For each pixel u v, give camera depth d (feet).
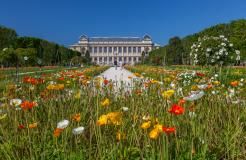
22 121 19.67
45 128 18.02
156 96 24.61
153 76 62.54
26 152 15.57
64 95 25.90
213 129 18.52
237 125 17.43
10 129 18.74
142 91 27.99
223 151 16.20
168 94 16.97
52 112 21.43
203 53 69.41
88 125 19.17
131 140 15.85
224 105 22.41
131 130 17.30
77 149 15.71
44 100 24.34
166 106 19.94
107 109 22.07
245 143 16.84
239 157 15.66
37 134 17.61
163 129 12.78
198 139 16.21
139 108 21.13
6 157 14.93
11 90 29.35
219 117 19.97
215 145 16.70
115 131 17.25
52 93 25.85
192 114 17.87
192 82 46.34
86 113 21.48
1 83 39.11
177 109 13.76
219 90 29.35
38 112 21.84
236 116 19.38
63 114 20.65
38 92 30.35
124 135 15.89
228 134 17.20
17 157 15.12
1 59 72.54
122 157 14.83
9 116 19.49
